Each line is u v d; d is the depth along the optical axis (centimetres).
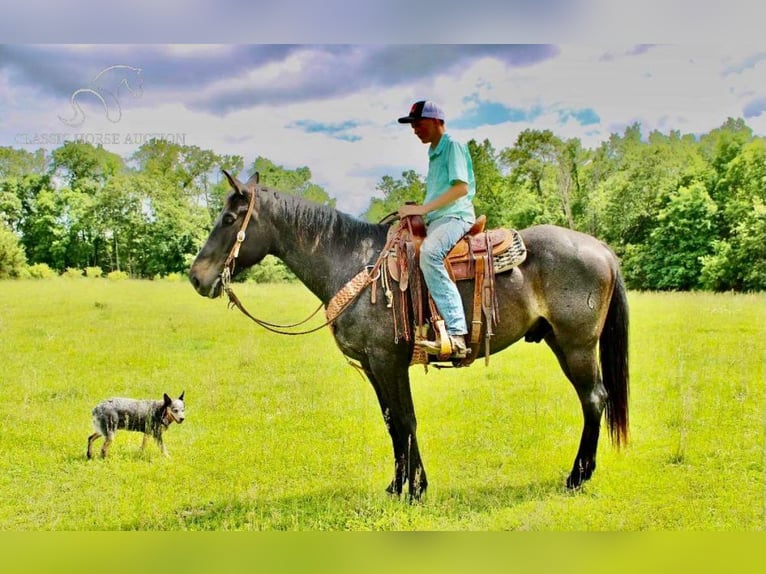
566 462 421
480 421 508
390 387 357
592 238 382
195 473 417
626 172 2123
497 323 356
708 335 794
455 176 340
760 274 1518
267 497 381
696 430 466
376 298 349
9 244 2025
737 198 1869
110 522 351
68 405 561
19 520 354
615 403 382
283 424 516
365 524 344
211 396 582
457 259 351
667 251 1881
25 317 1009
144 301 1222
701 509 353
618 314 377
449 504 361
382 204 1861
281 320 1009
